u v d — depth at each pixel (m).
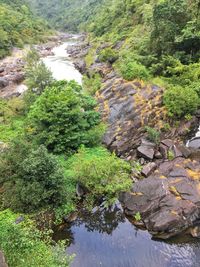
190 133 24.27
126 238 16.00
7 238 12.53
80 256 15.04
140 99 25.38
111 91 27.92
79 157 20.42
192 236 15.85
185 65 28.16
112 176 18.61
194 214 16.52
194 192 17.50
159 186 17.94
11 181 17.64
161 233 15.98
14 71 44.88
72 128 21.53
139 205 17.34
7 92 36.56
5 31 63.88
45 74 31.00
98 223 17.03
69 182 18.67
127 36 47.16
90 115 24.38
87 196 18.22
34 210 16.81
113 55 39.41
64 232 16.50
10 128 26.11
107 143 22.84
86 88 33.88
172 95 24.56
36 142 21.50
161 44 31.81
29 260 12.10
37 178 16.94
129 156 22.19
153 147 22.30
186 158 21.23
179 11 31.38
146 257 14.84
